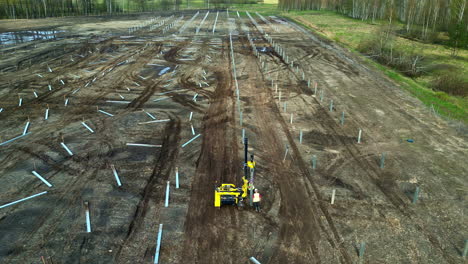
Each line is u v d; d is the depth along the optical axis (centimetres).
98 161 1641
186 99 2544
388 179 1552
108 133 1944
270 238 1174
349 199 1398
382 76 3275
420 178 1568
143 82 2952
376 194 1438
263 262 1070
